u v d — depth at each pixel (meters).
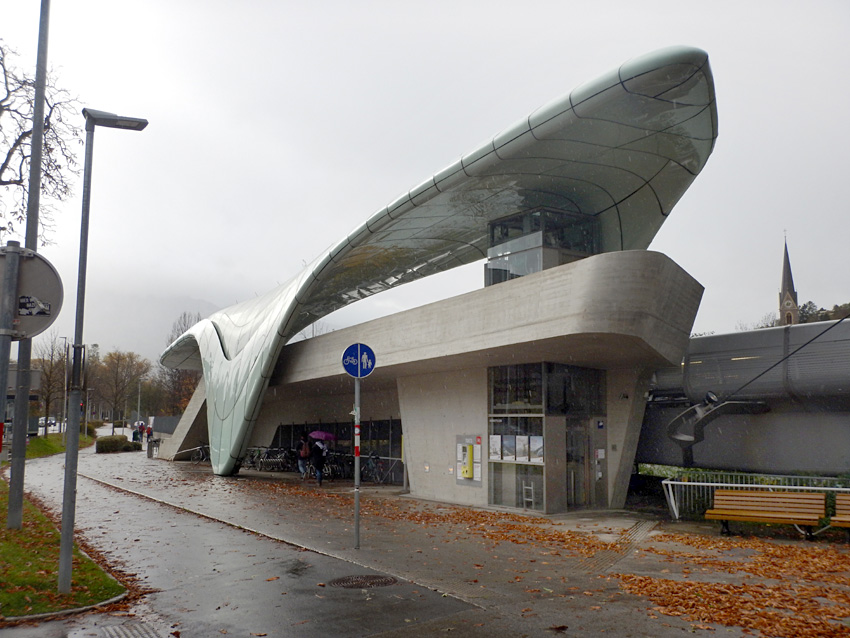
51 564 9.09
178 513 15.14
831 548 10.41
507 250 17.92
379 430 25.88
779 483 13.73
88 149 8.71
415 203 15.95
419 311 17.19
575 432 15.88
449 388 18.41
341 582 8.52
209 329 34.09
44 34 11.80
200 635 6.50
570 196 16.48
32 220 11.52
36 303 7.97
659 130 13.06
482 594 7.89
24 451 12.17
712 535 11.91
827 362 14.39
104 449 44.88
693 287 13.58
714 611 7.00
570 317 12.62
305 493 19.89
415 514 14.98
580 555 10.20
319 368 22.94
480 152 13.87
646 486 18.55
